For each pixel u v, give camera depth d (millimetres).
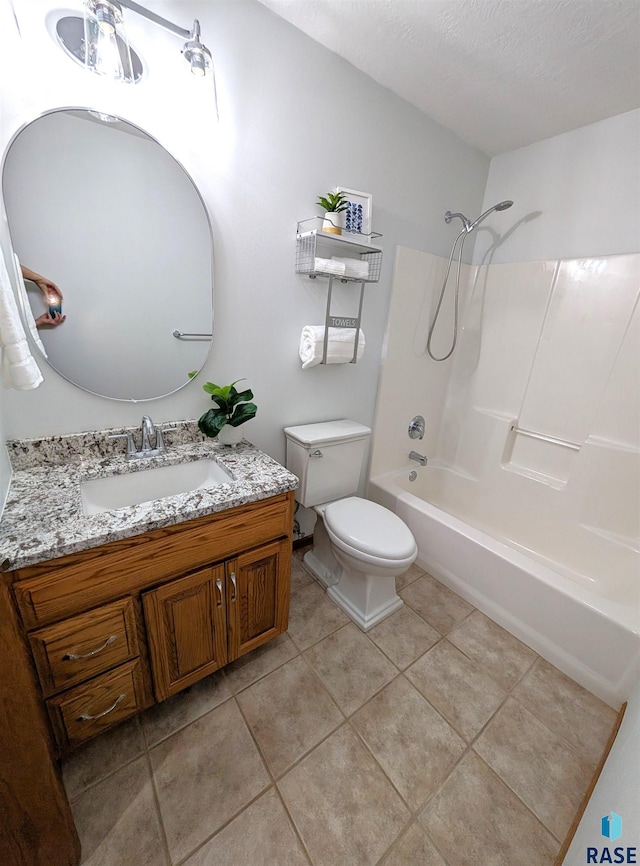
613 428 1739
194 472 1337
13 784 723
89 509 1071
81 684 941
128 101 1047
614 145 1646
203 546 1050
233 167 1271
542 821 989
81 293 1117
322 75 1369
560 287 1868
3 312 772
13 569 744
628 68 1326
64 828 817
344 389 1919
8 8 853
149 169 1130
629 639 1225
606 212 1709
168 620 1046
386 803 1009
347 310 1765
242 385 1549
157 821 947
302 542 2102
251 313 1474
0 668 655
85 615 889
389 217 1761
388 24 1223
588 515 1821
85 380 1184
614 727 1191
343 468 1795
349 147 1524
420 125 1720
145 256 1191
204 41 1108
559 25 1162
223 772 1057
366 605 1586
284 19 1229
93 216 1084
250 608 1255
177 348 1332
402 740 1165
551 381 1961
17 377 829
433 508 1929
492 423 2217
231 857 890
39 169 985
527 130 1791
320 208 1522
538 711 1274
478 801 1025
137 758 1079
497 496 2221
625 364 1677
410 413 2295
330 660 1423
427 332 2172
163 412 1374
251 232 1375
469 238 2184
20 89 917
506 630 1603
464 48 1302
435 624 1624
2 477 929
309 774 1062
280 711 1229
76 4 914
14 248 1000
